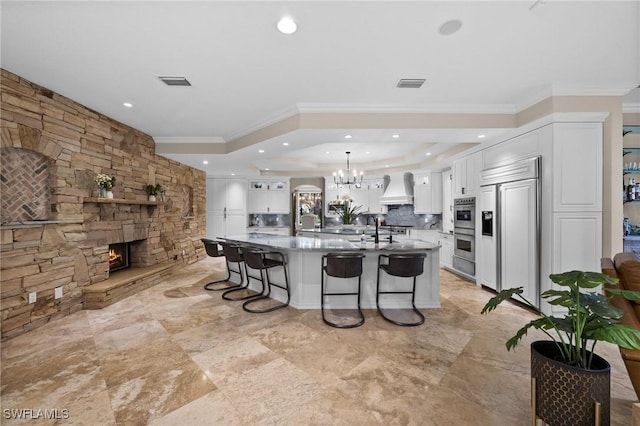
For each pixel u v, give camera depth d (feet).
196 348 7.77
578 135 9.41
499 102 10.55
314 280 11.10
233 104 10.69
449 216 19.11
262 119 12.32
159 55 7.34
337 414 5.24
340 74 8.41
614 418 5.16
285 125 11.46
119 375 6.47
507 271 11.45
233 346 7.89
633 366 4.98
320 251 10.78
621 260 6.15
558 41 6.82
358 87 9.31
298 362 7.04
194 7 5.58
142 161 14.21
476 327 9.18
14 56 7.34
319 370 6.68
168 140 15.19
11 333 8.25
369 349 7.71
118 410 5.32
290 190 26.63
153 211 15.08
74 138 10.27
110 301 11.23
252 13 5.77
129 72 8.22
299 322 9.63
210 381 6.26
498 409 5.39
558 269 9.42
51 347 7.78
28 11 5.62
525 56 7.49
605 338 4.04
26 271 8.66
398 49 7.13
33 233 8.86
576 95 9.25
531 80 8.87
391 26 6.23
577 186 9.41
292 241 13.05
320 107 10.65
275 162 20.85
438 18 5.98
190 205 20.17
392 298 11.16
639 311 5.43
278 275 12.07
